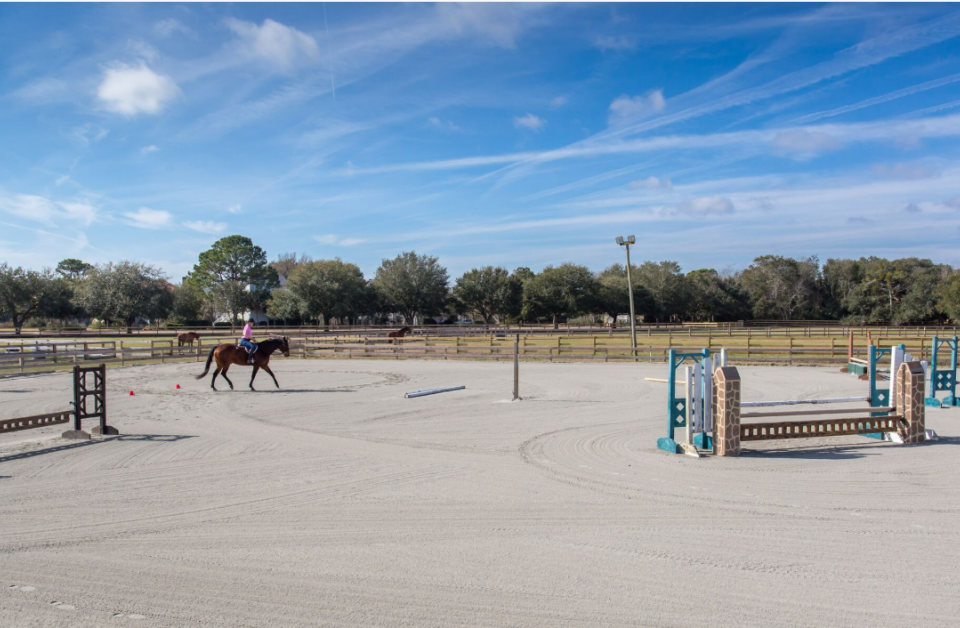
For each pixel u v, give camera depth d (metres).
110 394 17.14
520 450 9.59
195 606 4.22
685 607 4.19
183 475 8.00
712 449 9.48
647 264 90.06
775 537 5.62
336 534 5.71
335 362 29.95
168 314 63.88
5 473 8.10
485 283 74.81
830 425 10.59
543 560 5.06
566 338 39.31
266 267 88.75
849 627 3.90
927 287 72.12
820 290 89.31
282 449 9.70
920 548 5.32
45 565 4.96
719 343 35.94
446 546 5.39
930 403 14.38
